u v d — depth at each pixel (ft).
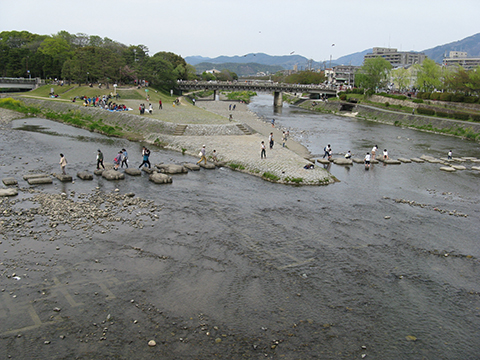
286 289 75.77
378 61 476.54
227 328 63.93
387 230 106.52
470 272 86.58
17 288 71.05
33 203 111.24
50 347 57.77
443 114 335.88
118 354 57.11
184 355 57.67
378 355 60.13
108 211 108.68
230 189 135.44
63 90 397.19
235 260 85.66
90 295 70.49
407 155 214.07
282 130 280.31
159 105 329.11
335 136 271.28
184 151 190.39
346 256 90.38
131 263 82.17
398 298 75.25
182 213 110.83
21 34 556.51
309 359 58.34
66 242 89.40
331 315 68.95
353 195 135.95
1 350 56.59
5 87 411.54
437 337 65.00
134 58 503.61
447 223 114.01
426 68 437.99
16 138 199.00
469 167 191.11
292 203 123.95
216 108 433.89
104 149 188.03
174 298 70.95
